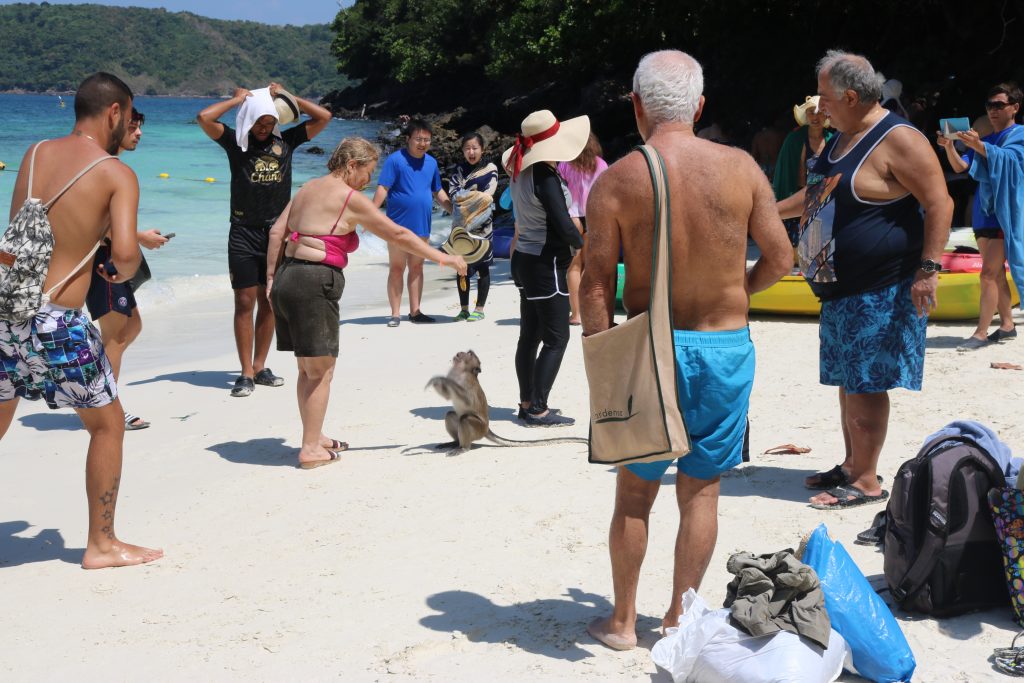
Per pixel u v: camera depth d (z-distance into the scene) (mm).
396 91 88688
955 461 4078
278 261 6809
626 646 3951
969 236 11805
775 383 7953
